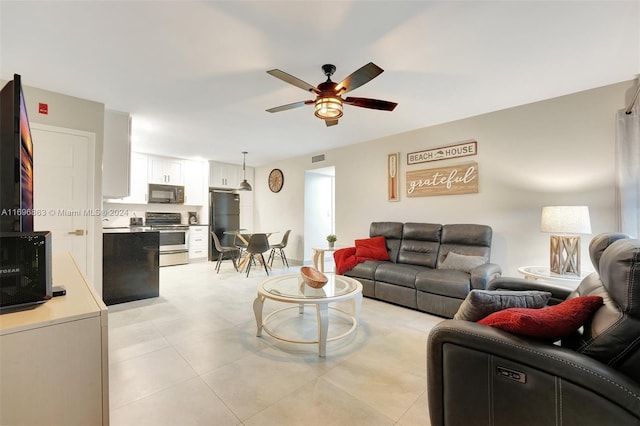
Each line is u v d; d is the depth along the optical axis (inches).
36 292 36.8
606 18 71.6
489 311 55.9
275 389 69.7
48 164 116.0
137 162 228.4
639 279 38.0
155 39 80.5
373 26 74.8
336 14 70.2
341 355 86.7
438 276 121.2
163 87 111.0
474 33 78.0
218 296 147.9
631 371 38.3
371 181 190.4
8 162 37.5
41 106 114.0
